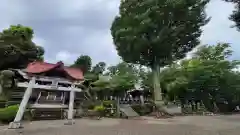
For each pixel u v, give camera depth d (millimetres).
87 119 15469
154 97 24484
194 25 23953
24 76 13406
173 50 25547
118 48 25641
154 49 23688
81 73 18250
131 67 26203
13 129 8977
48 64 15961
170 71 29141
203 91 27688
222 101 30969
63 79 14859
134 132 8164
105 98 22172
